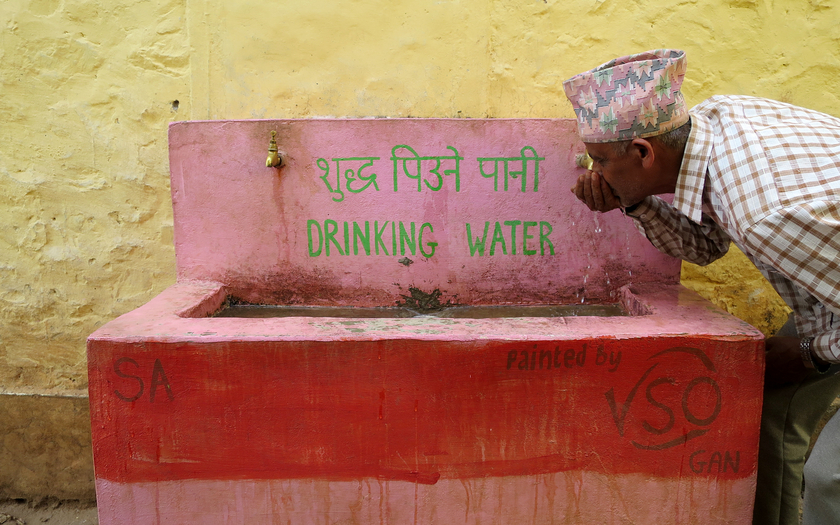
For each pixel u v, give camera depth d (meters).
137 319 1.66
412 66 2.25
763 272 1.66
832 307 1.30
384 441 1.59
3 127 2.30
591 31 2.22
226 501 1.62
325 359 1.54
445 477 1.61
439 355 1.54
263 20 2.21
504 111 2.28
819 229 1.24
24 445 2.45
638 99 1.46
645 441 1.59
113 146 2.32
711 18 2.20
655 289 2.00
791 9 2.20
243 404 1.56
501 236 2.05
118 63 2.27
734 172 1.36
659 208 1.77
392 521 1.64
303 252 2.06
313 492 1.62
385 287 2.08
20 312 2.42
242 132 1.98
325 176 2.01
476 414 1.57
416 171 2.01
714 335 1.54
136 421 1.57
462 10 2.21
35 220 2.36
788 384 1.67
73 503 2.46
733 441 1.58
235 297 2.09
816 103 2.25
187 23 2.22
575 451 1.60
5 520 2.38
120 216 2.37
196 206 2.03
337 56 2.24
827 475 1.60
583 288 2.09
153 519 1.62
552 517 1.64
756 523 1.77
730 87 2.25
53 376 2.45
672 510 1.63
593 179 1.67
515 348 1.53
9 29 2.24
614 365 1.54
